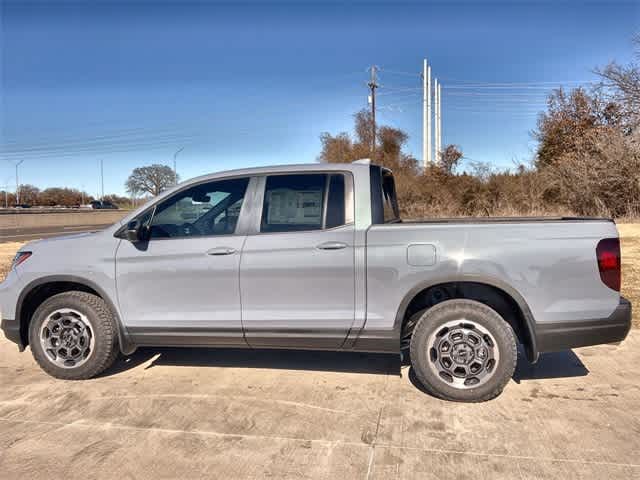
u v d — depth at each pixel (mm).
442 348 4066
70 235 4879
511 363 3951
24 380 4680
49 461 3268
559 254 3939
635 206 19688
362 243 4145
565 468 3109
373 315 4137
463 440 3465
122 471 3148
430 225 4121
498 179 24938
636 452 3281
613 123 23391
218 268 4324
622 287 7754
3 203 87125
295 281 4219
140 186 65125
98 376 4734
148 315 4480
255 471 3131
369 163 4453
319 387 4426
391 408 3982
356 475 3074
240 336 4344
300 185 4379
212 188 4551
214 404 4098
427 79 38375
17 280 4684
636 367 4812
